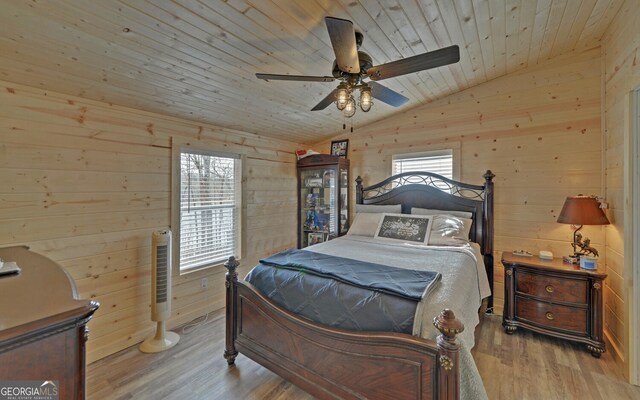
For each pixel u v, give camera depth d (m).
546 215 2.98
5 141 1.92
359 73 1.79
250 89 2.62
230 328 2.25
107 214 2.43
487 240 3.19
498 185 3.23
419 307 1.48
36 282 1.13
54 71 1.90
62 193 2.18
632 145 2.07
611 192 2.50
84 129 2.29
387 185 3.98
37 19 1.47
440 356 1.25
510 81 3.16
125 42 1.75
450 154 3.53
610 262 2.53
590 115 2.77
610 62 2.49
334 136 4.45
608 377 2.10
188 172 3.09
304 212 4.50
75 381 0.91
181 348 2.52
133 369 2.21
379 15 1.87
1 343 0.75
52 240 2.13
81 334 0.93
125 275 2.54
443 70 2.88
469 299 1.91
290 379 1.87
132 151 2.58
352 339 1.56
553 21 2.27
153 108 2.63
